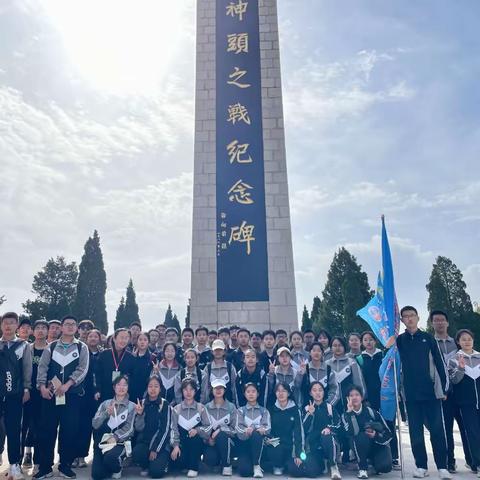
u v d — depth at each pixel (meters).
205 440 7.11
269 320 13.29
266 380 7.55
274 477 6.85
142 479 6.71
